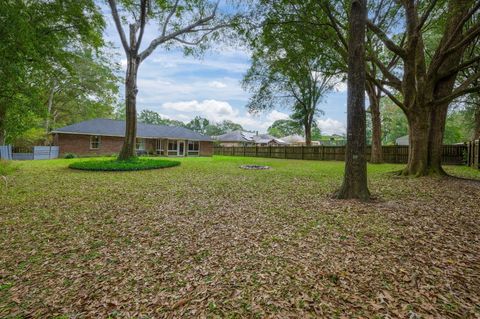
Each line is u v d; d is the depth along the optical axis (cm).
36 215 473
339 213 459
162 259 294
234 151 3206
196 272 262
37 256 308
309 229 380
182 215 466
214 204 544
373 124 1697
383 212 458
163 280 249
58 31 1029
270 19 736
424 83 838
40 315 205
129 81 1379
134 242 345
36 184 801
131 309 208
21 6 823
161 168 1313
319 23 705
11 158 1800
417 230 362
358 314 191
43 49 959
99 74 2452
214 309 203
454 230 360
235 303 210
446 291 216
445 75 825
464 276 238
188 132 2989
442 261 269
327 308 199
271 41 793
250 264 275
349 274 248
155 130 2750
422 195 596
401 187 705
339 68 861
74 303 219
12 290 240
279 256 293
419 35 781
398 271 251
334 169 1304
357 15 539
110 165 1203
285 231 374
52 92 2395
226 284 238
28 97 1111
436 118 882
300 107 2700
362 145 563
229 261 284
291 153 2555
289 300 211
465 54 1130
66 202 570
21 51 850
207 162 1795
